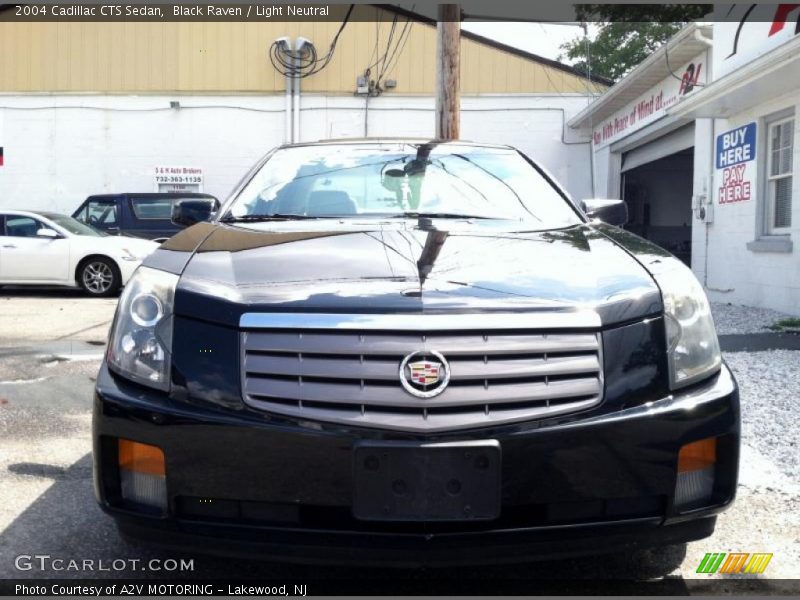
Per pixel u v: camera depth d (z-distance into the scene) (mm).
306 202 3699
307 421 2291
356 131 19047
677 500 2391
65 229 12500
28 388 5656
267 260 2752
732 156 10875
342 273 2623
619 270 2701
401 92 18984
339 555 2293
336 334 2344
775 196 9922
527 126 19078
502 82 19031
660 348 2465
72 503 3453
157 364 2445
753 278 10258
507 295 2477
